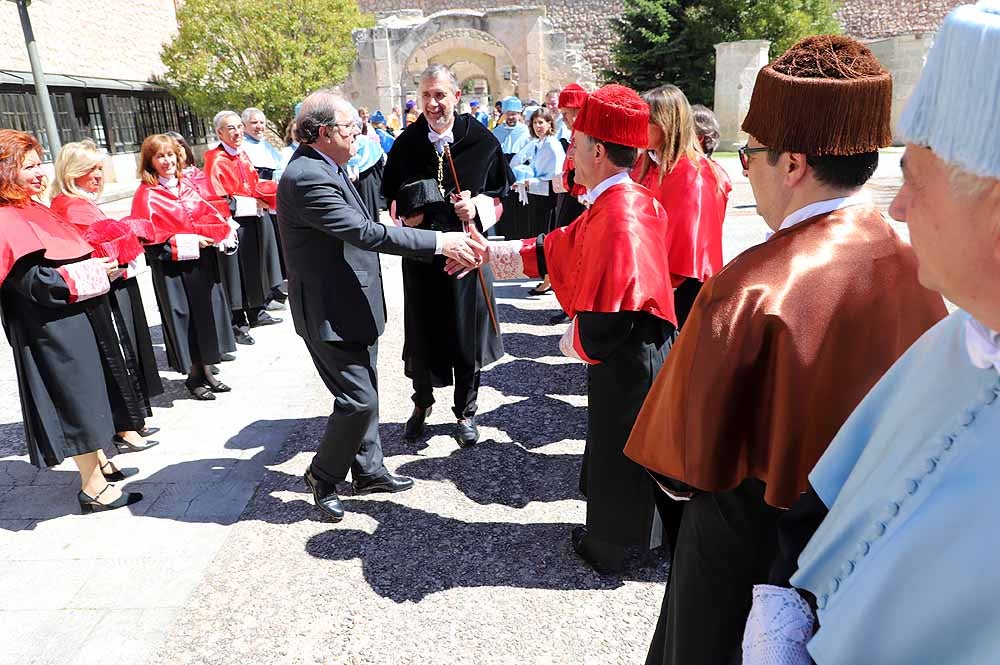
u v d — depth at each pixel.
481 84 28.70
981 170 0.62
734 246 8.18
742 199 11.19
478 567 2.79
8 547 3.02
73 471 3.73
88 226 3.51
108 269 3.46
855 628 0.80
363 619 2.51
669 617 1.60
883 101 1.27
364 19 18.89
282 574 2.78
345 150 2.88
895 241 1.32
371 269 3.00
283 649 2.38
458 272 3.11
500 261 2.77
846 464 0.96
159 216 4.36
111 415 3.28
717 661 1.48
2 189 2.90
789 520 1.05
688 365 1.36
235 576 2.78
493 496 3.33
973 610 0.69
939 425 0.77
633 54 23.03
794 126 1.30
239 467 3.70
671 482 1.53
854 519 0.84
